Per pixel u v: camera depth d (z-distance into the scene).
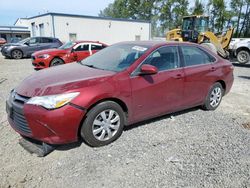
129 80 3.62
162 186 2.72
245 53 13.63
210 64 4.95
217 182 2.81
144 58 3.86
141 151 3.42
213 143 3.73
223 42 14.47
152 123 4.38
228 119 4.78
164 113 4.30
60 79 3.46
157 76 3.95
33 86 3.32
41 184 2.71
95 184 2.73
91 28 24.88
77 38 24.20
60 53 10.29
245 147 3.64
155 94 3.95
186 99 4.55
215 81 5.07
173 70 4.21
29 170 2.94
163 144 3.64
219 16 48.94
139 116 3.89
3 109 4.95
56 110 3.03
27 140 3.54
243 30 49.06
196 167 3.09
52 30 22.64
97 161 3.15
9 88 6.95
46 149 3.22
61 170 2.96
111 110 3.50
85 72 3.74
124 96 3.55
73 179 2.80
